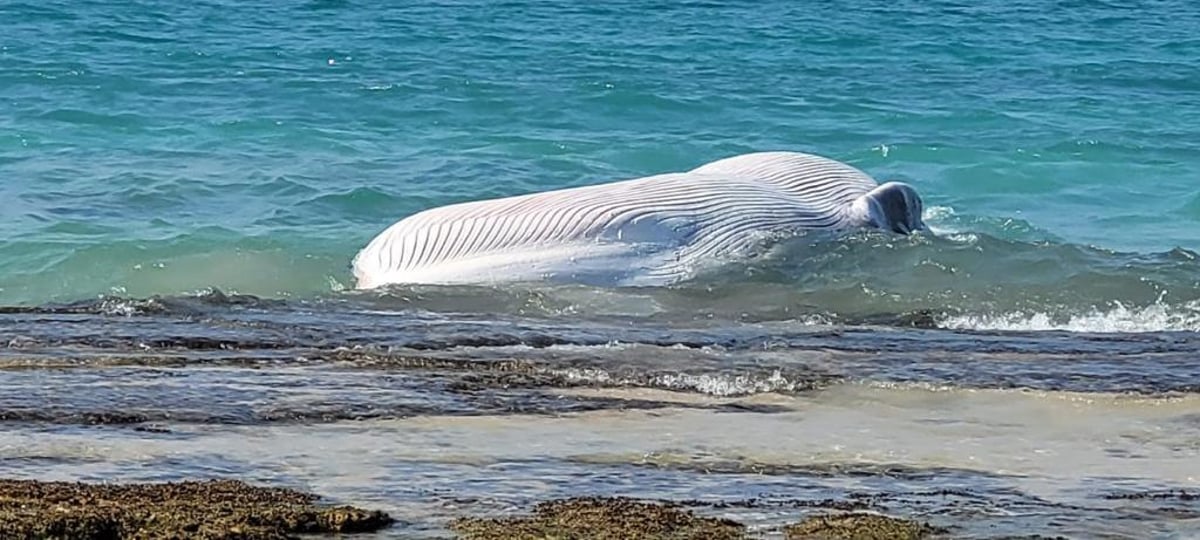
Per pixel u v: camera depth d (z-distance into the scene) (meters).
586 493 15.75
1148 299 30.59
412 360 23.58
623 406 20.75
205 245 35.28
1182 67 70.88
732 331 27.02
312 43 72.56
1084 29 84.56
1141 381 22.94
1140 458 18.47
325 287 32.59
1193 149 51.56
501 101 57.59
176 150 46.78
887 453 18.42
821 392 22.05
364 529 13.92
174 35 73.75
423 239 31.14
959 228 38.25
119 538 13.44
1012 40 79.38
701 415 20.34
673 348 24.97
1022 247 33.00
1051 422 20.41
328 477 16.20
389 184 42.53
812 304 29.75
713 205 32.22
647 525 14.11
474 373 22.75
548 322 27.55
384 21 81.75
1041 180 46.66
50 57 65.06
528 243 30.69
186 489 14.99
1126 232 39.88
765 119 56.38
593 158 48.12
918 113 57.81
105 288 32.50
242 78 61.41
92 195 39.97
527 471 16.77
